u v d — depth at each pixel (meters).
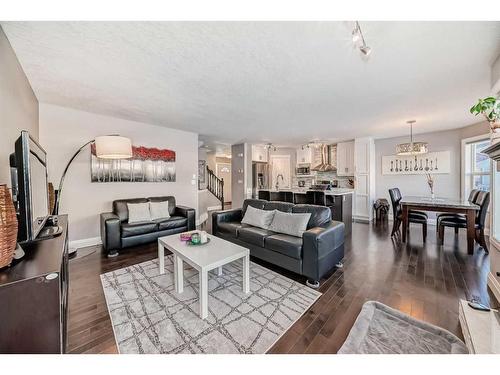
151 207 3.81
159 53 1.87
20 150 1.35
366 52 1.55
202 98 2.94
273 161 8.33
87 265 2.76
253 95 2.82
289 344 1.47
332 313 1.80
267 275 2.50
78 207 3.51
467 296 2.02
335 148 7.05
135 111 3.51
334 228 2.58
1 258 1.02
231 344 1.46
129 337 1.52
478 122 4.29
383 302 1.94
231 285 2.27
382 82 2.44
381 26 1.53
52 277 1.02
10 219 1.07
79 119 3.48
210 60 1.99
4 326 0.94
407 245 3.57
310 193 4.90
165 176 4.57
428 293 2.08
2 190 1.05
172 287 2.21
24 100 2.22
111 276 2.45
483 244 3.26
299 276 2.48
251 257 3.08
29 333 0.98
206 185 8.37
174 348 1.43
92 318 1.73
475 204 3.34
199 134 5.36
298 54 1.89
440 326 1.62
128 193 4.07
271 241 2.63
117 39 1.68
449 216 3.75
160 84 2.49
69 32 1.59
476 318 1.43
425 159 5.29
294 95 2.83
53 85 2.53
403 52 1.86
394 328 1.60
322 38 1.67
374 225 5.18
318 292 2.12
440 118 3.95
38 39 1.67
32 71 2.19
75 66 2.09
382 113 3.62
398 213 4.15
